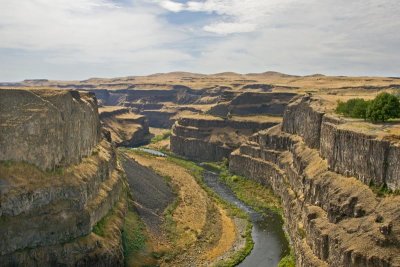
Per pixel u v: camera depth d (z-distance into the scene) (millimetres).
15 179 83188
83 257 85062
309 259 85500
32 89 98688
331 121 116000
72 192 90625
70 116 102938
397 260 66188
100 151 125688
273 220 135000
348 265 72812
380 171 82625
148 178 158500
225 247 112875
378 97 107750
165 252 106312
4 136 84438
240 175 191750
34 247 81188
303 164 125500
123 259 95875
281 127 183000
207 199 152500
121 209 112500
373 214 77000
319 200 98000
